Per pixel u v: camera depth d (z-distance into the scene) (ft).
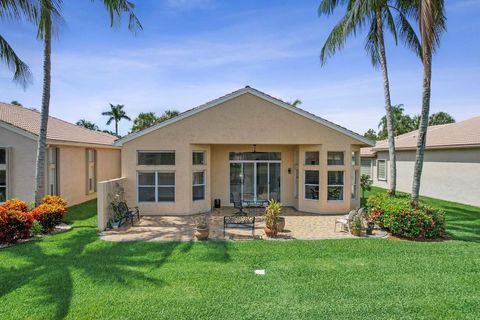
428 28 33.65
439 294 19.79
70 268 24.06
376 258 26.96
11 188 47.91
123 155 47.88
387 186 86.94
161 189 48.70
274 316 17.12
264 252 28.66
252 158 56.95
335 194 49.96
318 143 49.08
